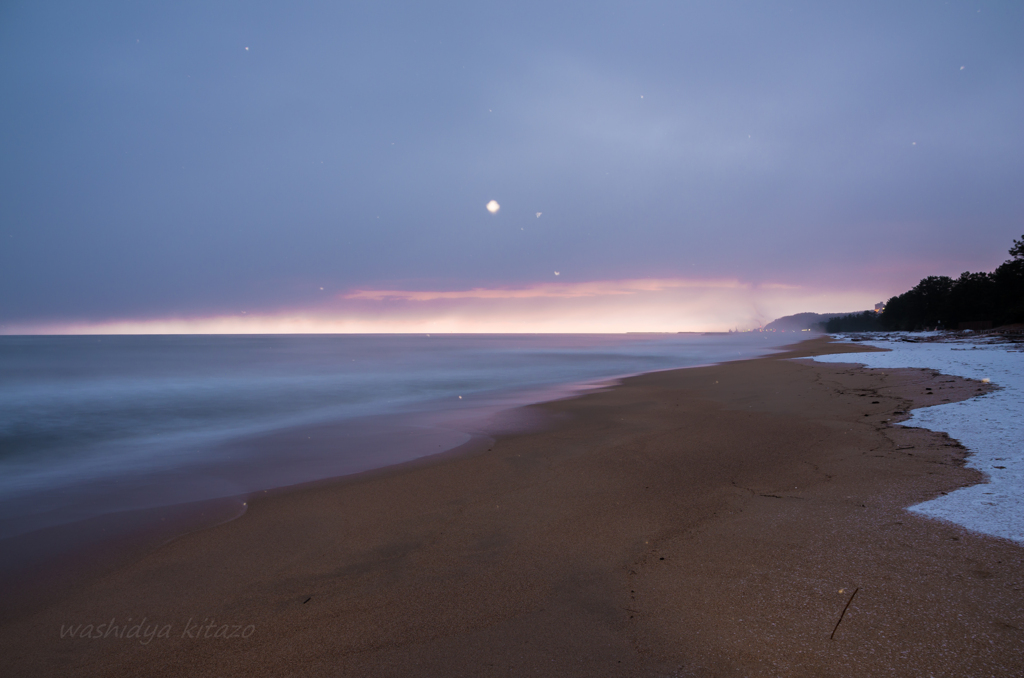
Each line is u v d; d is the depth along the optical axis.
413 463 8.61
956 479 5.57
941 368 16.75
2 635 3.79
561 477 7.16
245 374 32.53
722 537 4.61
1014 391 10.70
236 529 5.73
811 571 3.75
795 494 5.70
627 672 2.85
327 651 3.30
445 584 4.15
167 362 47.44
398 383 25.67
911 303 94.38
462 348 82.12
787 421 10.24
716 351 53.38
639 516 5.45
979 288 74.88
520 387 22.17
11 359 54.66
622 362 39.12
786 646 2.90
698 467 7.26
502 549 4.81
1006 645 2.70
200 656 3.36
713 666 2.82
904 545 4.00
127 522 6.34
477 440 10.24
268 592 4.23
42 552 5.45
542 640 3.24
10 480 9.17
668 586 3.80
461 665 3.03
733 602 3.45
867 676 2.59
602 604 3.64
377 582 4.29
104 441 13.16
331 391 23.02
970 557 3.69
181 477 8.71
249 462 9.57
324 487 7.44
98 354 67.31
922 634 2.87
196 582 4.50
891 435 8.12
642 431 10.09
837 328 171.88
